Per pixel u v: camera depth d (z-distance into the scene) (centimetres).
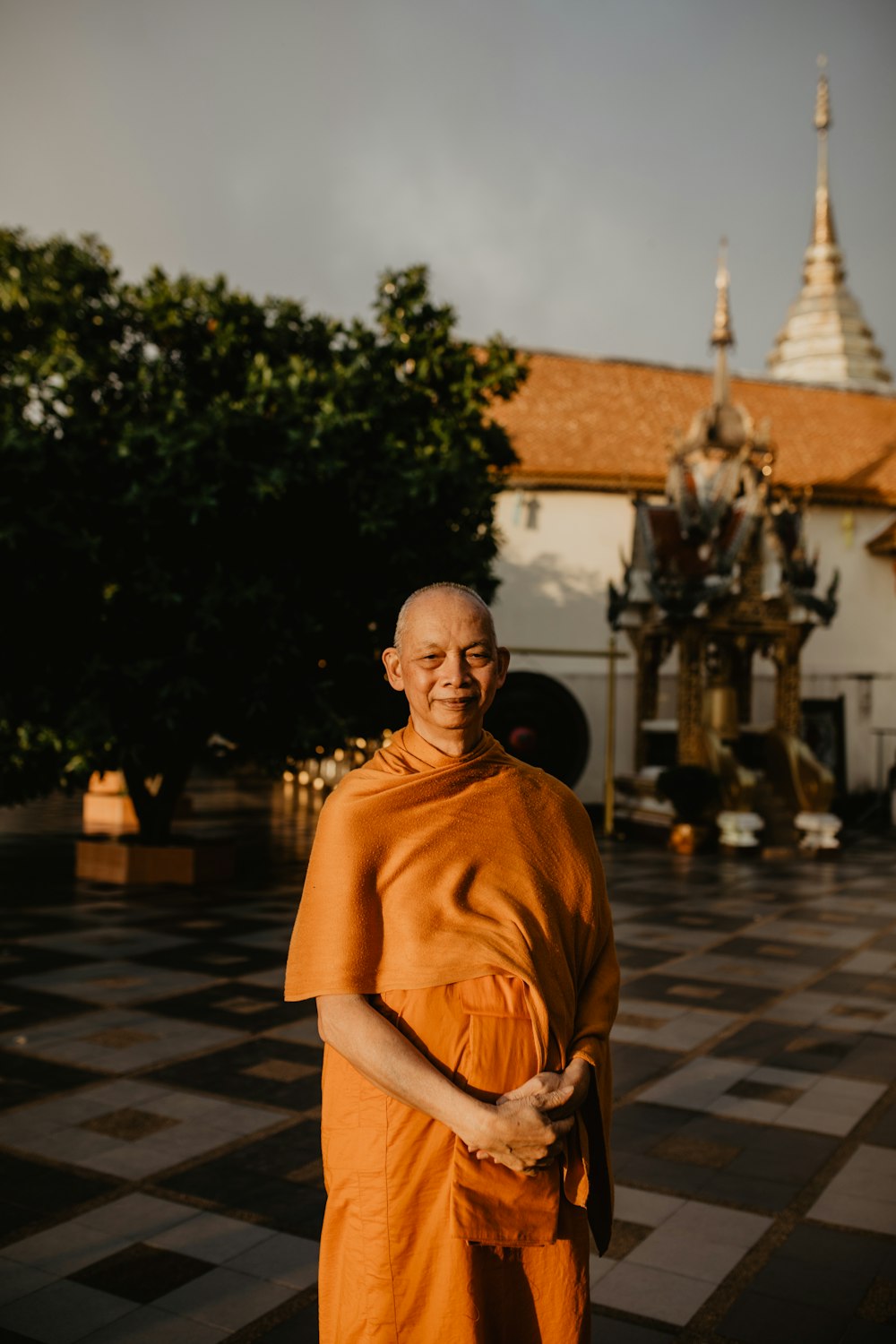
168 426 1216
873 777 2577
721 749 1980
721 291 2162
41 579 1219
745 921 1251
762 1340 371
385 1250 200
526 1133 189
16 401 1236
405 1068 194
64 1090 625
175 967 949
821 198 4172
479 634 222
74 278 1343
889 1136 571
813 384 3052
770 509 2039
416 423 1372
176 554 1277
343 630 1371
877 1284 412
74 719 1198
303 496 1281
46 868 1539
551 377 2720
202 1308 386
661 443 2559
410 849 211
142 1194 482
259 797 2775
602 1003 223
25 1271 411
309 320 1416
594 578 2409
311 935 209
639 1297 399
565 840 226
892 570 2638
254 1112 592
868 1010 848
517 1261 204
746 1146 555
